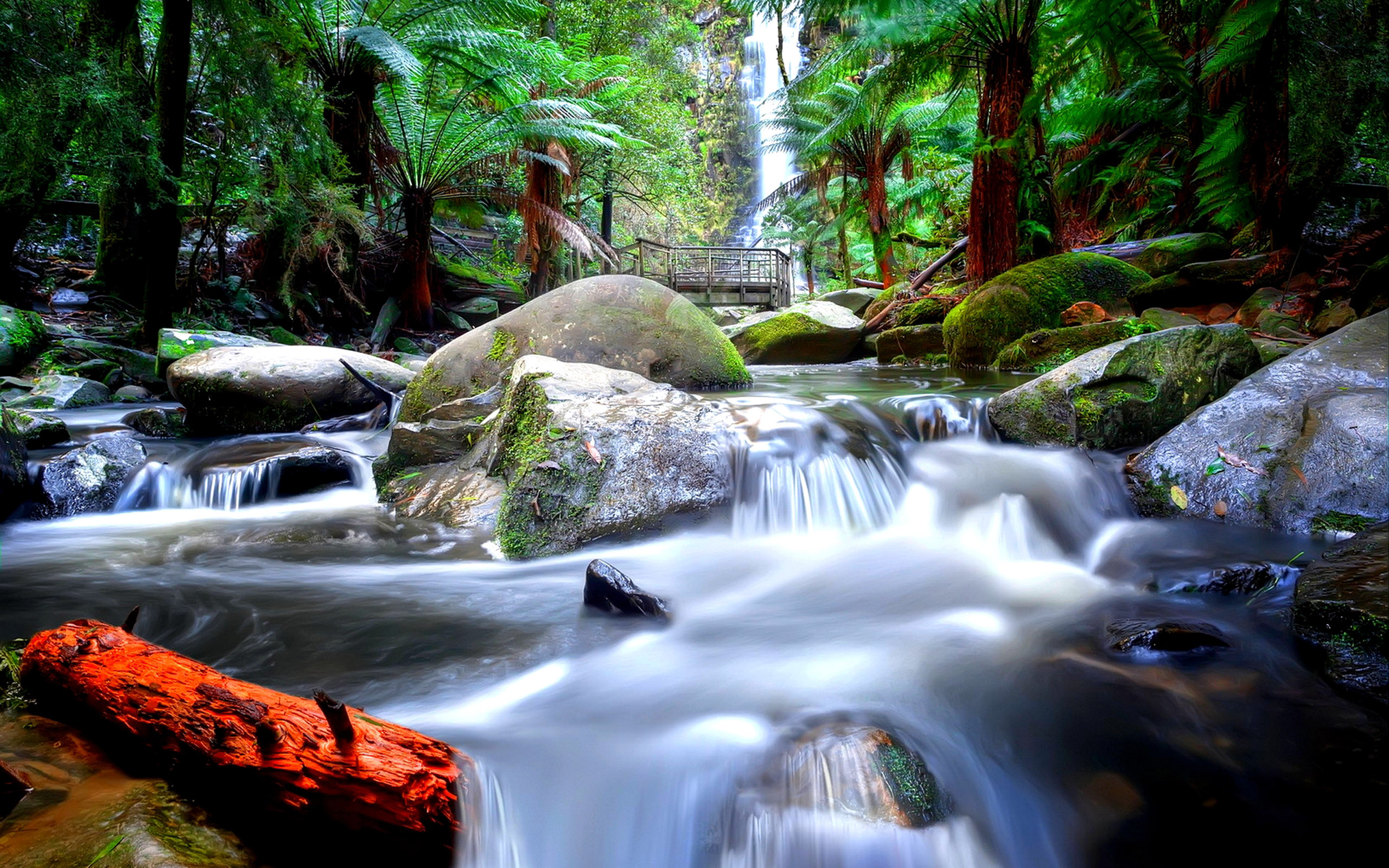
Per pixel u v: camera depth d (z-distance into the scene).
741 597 3.16
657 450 3.86
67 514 4.42
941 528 3.92
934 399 4.89
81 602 3.05
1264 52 6.23
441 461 4.71
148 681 1.87
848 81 15.04
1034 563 3.50
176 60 7.99
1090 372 4.37
